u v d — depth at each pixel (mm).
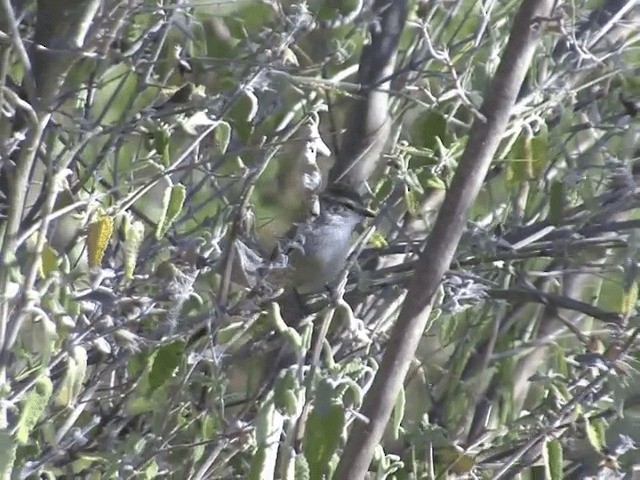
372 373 5812
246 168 5957
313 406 4695
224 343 6371
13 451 4434
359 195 6859
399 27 6859
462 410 6879
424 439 6133
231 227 5871
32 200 6480
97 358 6406
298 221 6793
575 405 5809
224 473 6367
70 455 5750
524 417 6562
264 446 4648
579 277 7438
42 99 4746
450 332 6562
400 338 4914
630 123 5961
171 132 5691
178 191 5297
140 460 5477
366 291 6125
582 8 6949
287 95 6605
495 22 6918
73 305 5094
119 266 5730
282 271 6160
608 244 5965
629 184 5781
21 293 4750
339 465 4945
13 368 5598
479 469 6582
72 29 4984
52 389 5047
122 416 6059
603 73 6695
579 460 6355
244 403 6066
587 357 5480
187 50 6324
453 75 5363
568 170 6141
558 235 6117
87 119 5660
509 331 7309
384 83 6355
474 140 4883
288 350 6078
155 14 5801
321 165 7977
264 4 6434
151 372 5391
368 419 4902
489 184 6824
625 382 5559
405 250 6344
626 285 5527
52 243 5887
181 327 5457
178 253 5598
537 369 7254
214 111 5590
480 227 6168
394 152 6883
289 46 6074
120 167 6523
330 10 6023
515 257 5988
